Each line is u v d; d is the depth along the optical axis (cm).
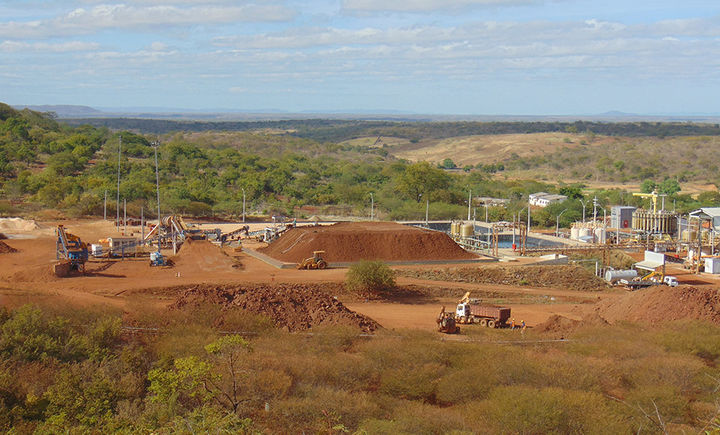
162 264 6406
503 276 6638
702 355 3491
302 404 2416
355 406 2450
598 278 6869
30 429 2230
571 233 9819
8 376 2533
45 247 7219
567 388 2747
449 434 2227
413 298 5700
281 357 2967
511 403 2423
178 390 2319
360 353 3194
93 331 3162
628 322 4216
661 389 2694
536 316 5062
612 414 2428
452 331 4238
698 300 4409
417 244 7119
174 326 3516
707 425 2233
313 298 4331
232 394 2480
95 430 2106
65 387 2427
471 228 8988
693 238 9038
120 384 2609
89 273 5922
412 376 2805
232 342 2412
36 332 3042
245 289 4431
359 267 5675
